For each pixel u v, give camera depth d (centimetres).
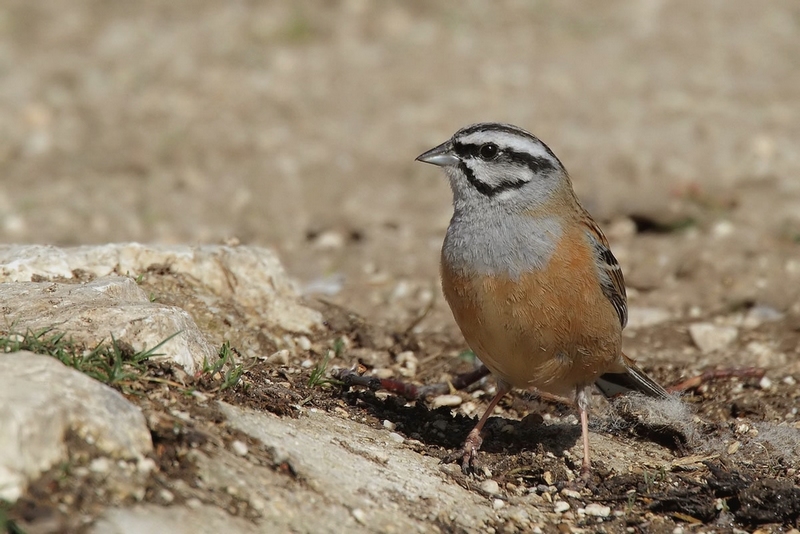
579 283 859
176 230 1741
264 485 695
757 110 2289
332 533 679
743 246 1572
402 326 1280
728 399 1063
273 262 1164
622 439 975
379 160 2081
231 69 2630
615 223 1711
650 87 2464
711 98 2381
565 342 870
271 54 2750
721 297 1405
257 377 909
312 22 2980
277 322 1125
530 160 903
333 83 2538
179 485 661
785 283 1426
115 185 1966
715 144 2067
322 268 1555
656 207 1720
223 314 1053
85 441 639
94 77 2542
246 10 3072
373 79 2561
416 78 2558
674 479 880
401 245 1648
